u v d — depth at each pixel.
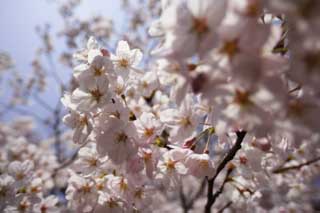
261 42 0.28
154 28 0.34
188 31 0.30
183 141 0.40
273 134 0.33
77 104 0.39
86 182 0.44
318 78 0.27
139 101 0.50
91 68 0.39
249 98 0.30
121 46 0.42
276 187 0.67
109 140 0.39
